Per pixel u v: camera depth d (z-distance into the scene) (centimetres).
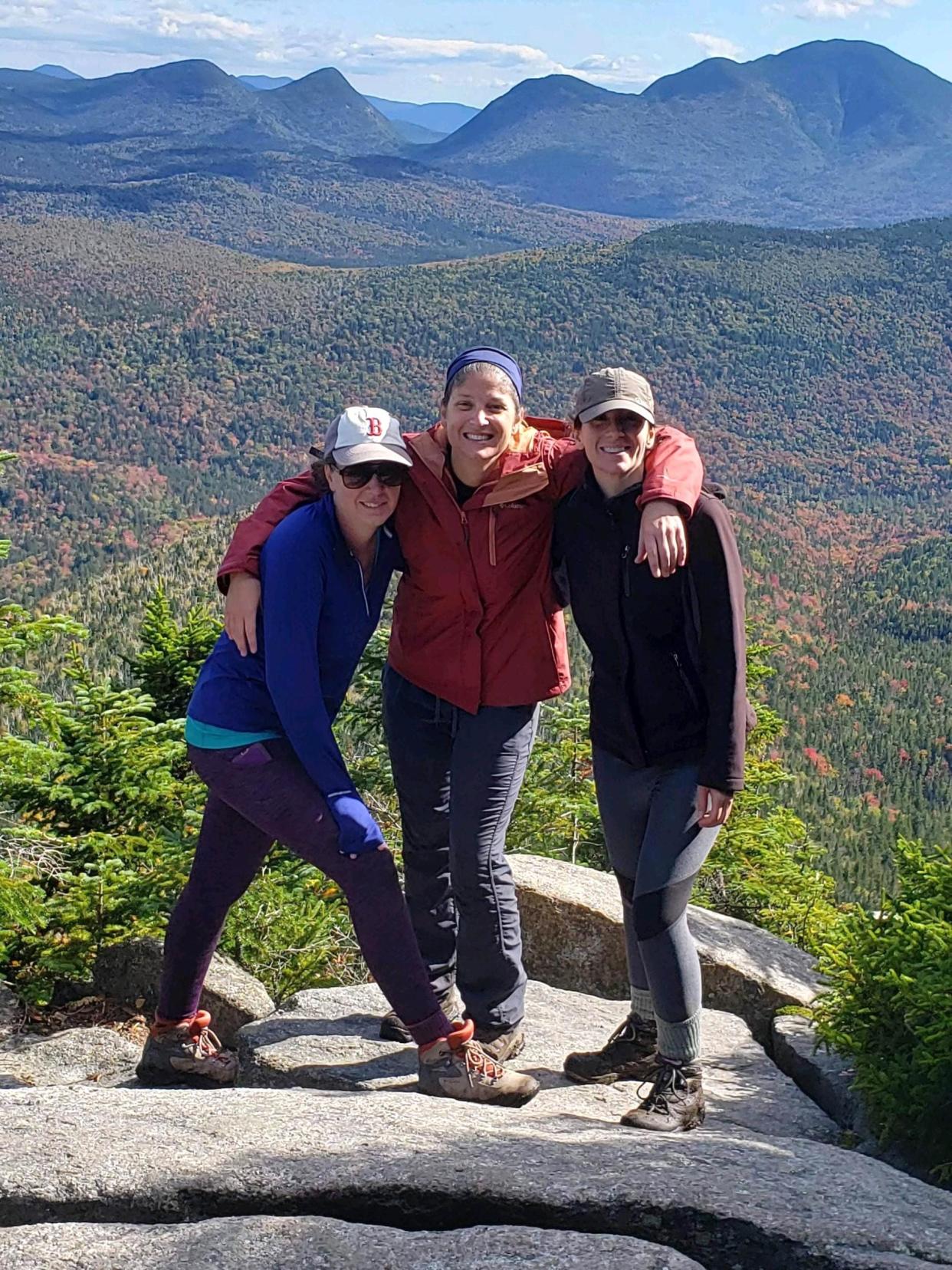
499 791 354
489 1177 249
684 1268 217
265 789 319
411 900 386
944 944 340
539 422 374
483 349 339
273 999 656
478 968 364
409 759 366
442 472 337
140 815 682
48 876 605
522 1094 331
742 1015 463
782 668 15662
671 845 329
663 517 303
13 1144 268
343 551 322
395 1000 326
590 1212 242
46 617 680
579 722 1037
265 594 314
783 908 1173
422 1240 229
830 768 12188
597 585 327
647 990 358
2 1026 500
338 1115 287
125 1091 313
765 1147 279
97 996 541
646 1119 319
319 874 726
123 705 689
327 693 334
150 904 598
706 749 321
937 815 8931
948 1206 250
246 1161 258
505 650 348
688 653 325
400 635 359
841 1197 247
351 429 312
